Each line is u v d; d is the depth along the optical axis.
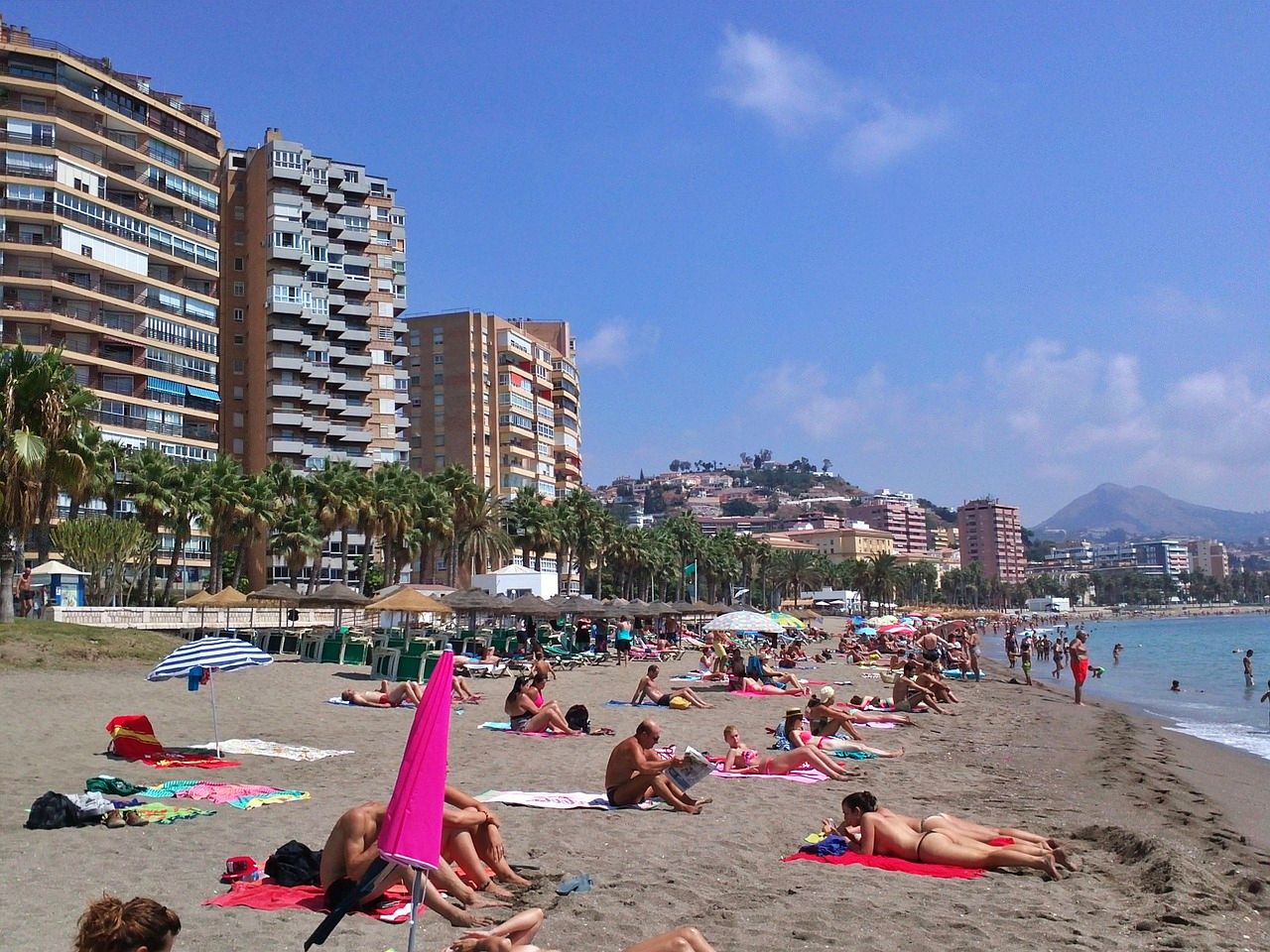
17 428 34.28
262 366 96.00
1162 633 147.62
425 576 80.88
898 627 58.88
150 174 82.62
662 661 46.50
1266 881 10.06
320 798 12.30
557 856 9.68
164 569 83.38
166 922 4.52
